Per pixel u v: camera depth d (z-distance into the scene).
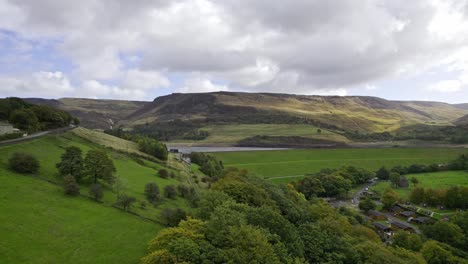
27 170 76.81
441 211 138.12
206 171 170.00
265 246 44.75
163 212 72.44
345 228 84.25
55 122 147.75
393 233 113.88
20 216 57.44
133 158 137.75
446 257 81.56
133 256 55.34
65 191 74.38
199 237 47.97
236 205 66.00
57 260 49.38
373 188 188.75
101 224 64.12
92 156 89.31
